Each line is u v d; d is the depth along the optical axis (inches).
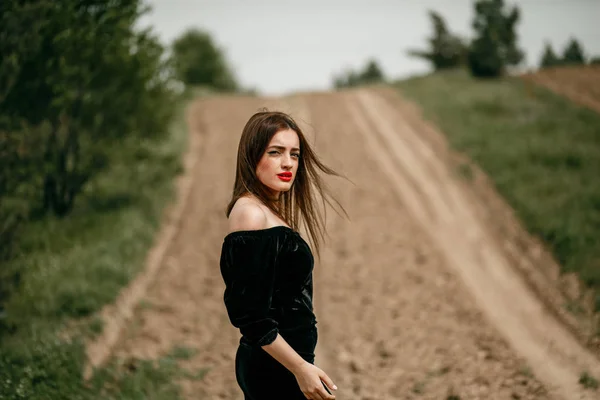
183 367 240.5
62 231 417.7
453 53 1497.3
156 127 513.0
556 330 293.9
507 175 585.3
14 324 262.1
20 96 315.6
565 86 1059.9
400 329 286.4
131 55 452.8
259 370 82.7
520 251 423.2
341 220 470.6
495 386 223.0
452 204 533.6
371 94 1053.8
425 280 359.9
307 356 83.3
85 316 292.2
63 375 211.5
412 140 748.6
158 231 460.8
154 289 344.5
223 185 587.5
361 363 248.5
